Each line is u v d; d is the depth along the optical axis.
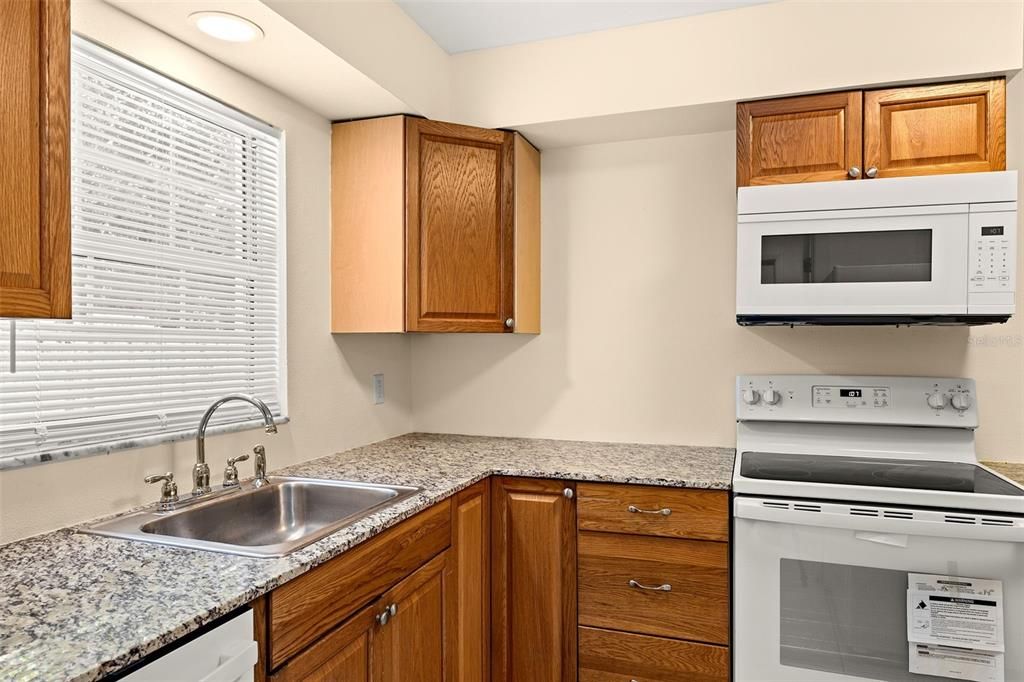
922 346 2.24
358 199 2.30
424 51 2.31
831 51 2.04
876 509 1.71
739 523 1.84
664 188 2.54
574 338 2.66
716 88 2.16
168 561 1.23
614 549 2.01
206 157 1.82
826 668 1.77
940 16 1.95
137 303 1.61
